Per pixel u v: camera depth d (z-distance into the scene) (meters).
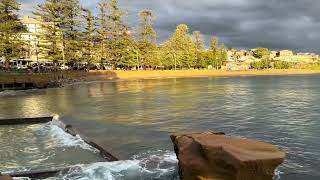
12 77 71.69
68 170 13.41
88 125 23.64
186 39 145.88
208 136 11.23
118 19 116.56
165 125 23.36
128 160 14.39
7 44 83.06
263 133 20.09
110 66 121.88
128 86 70.25
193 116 27.36
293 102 37.41
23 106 36.88
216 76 137.00
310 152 15.58
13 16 85.12
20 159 16.28
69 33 98.62
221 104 35.84
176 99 41.81
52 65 110.56
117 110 31.80
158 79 105.69
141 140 18.48
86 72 98.25
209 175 9.92
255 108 32.19
